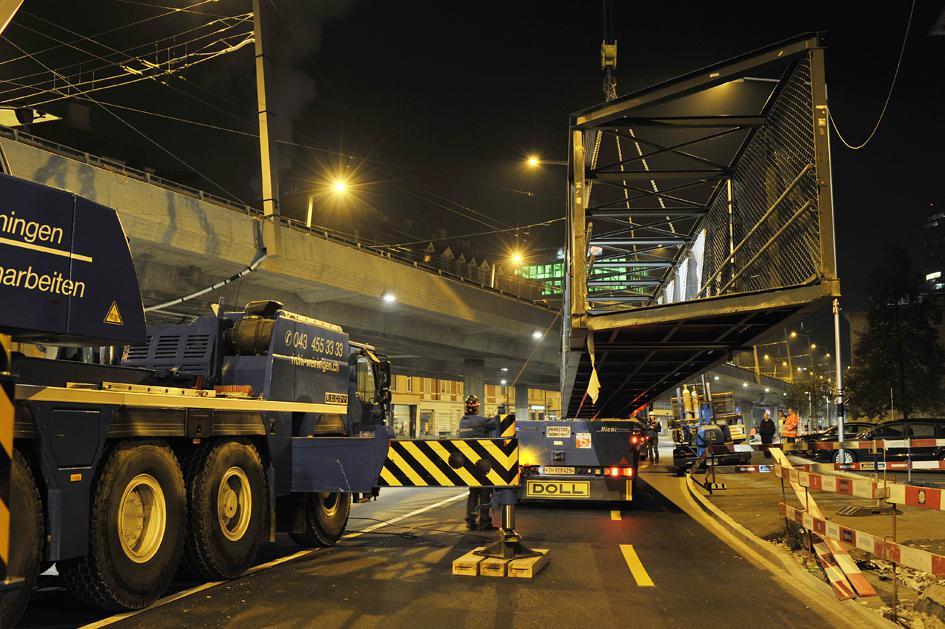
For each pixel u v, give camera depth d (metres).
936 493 5.49
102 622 5.79
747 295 9.96
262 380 8.47
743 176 13.03
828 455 23.56
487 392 91.25
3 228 5.41
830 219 9.26
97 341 6.24
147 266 31.97
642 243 17.33
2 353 2.91
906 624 5.68
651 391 19.56
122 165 29.11
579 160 11.27
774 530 10.26
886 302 51.00
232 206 33.94
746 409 134.62
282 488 8.48
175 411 6.71
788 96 10.45
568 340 12.72
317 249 38.16
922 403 50.03
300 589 6.95
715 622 5.85
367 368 11.11
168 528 6.54
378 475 8.53
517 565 7.57
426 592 6.82
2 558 2.81
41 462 5.27
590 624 5.76
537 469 13.50
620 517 12.58
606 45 29.97
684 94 10.82
